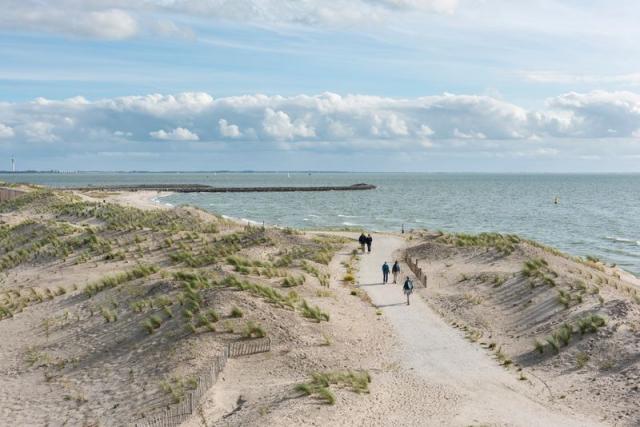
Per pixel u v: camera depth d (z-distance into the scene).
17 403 24.80
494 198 196.12
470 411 21.30
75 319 34.91
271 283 37.31
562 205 162.50
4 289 46.00
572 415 21.12
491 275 40.72
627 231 99.69
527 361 26.91
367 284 42.09
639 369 23.67
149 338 29.58
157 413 22.02
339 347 28.31
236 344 27.16
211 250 52.72
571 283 35.22
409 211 139.25
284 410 20.70
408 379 24.66
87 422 22.44
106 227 64.75
